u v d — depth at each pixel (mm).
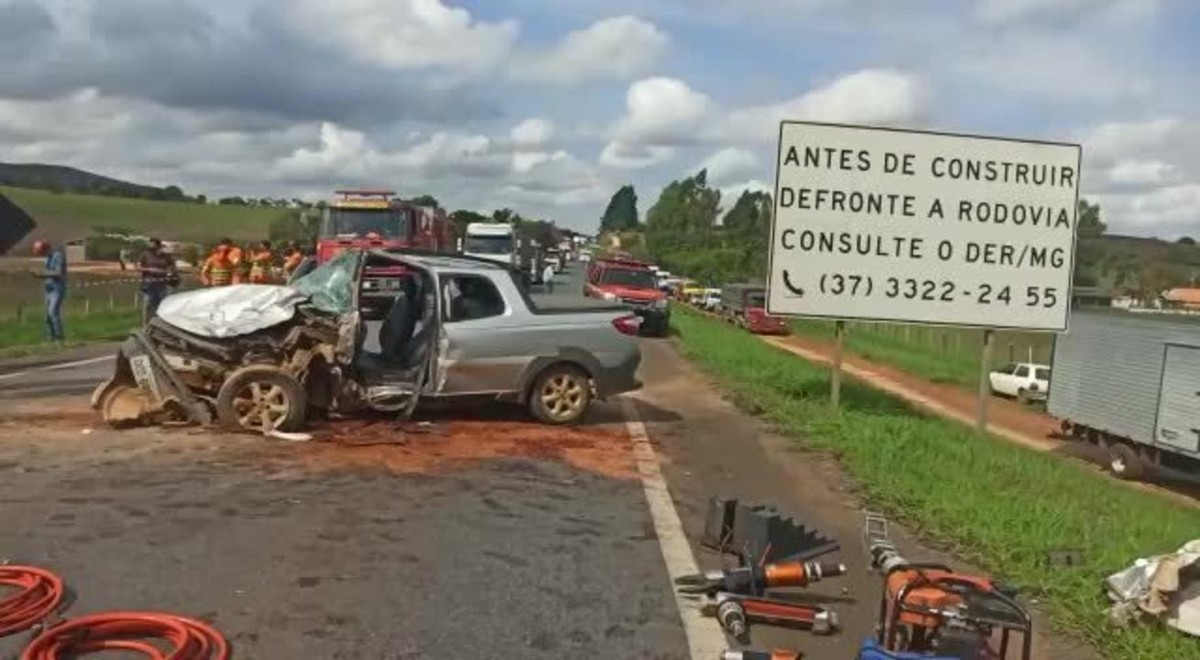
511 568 6535
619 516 7996
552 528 7535
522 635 5410
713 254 107312
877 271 15414
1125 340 21938
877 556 6316
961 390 33594
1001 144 15414
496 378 11719
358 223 30172
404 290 11945
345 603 5750
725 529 7031
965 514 8281
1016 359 43812
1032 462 12977
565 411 12070
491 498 8328
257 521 7270
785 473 10164
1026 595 6449
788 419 13422
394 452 9914
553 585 6242
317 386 11016
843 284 15398
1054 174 15523
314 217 31797
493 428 11562
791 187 15281
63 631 5016
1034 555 7188
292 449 9773
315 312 10953
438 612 5684
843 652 5496
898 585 5156
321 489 8297
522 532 7379
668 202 141375
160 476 8484
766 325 52844
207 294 10883
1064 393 23906
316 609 5633
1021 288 15508
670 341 29984
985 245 15453
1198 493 20469
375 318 11922
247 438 10156
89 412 11430
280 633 5273
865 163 15320
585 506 8258
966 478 10336
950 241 15430
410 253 11898
